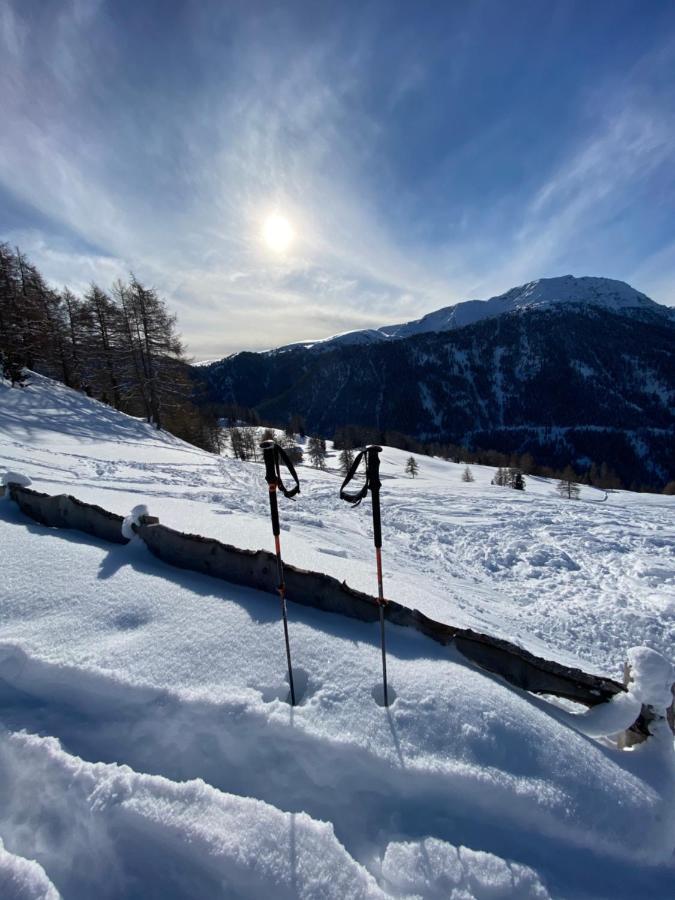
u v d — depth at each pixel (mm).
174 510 6969
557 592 7000
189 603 2988
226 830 1628
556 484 49844
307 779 1952
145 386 28625
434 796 1904
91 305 30328
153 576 3324
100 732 2082
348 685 2342
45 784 1812
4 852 1538
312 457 65812
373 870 1642
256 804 1724
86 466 12258
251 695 2205
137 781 1772
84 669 2283
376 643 2734
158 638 2605
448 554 8492
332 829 1658
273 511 2207
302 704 2229
